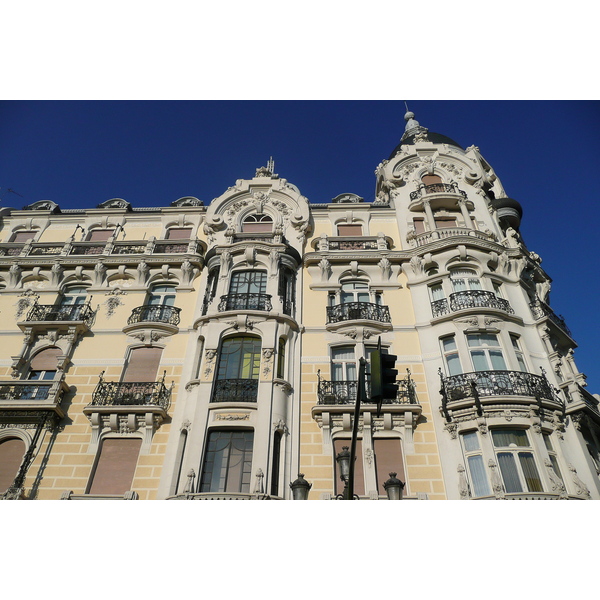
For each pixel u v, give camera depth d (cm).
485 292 2038
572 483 1605
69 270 2364
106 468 1717
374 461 1703
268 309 2009
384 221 2525
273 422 1706
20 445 1764
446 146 2767
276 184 2595
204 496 1502
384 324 2044
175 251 2402
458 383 1798
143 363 2009
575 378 1948
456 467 1644
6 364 2011
